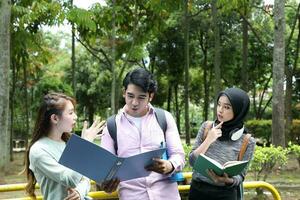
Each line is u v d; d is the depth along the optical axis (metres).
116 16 15.24
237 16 22.28
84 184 2.97
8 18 11.12
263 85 28.88
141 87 3.07
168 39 24.17
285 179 11.24
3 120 11.36
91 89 32.44
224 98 3.45
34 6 13.50
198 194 3.46
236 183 3.31
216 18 13.99
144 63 24.53
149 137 3.15
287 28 23.30
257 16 21.91
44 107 3.01
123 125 3.20
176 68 25.42
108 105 32.75
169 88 28.33
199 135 3.57
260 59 25.42
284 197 9.51
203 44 24.80
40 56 18.38
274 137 12.83
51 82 26.11
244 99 3.45
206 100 26.11
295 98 25.45
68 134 3.07
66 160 2.68
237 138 3.47
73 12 13.20
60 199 2.91
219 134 3.31
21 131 27.94
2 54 11.13
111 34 15.34
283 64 12.75
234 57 24.27
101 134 3.21
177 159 3.10
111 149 3.18
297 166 12.68
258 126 18.56
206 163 3.15
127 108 3.23
